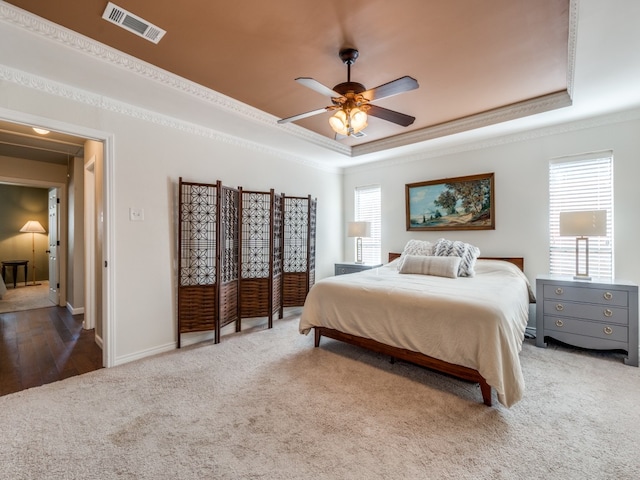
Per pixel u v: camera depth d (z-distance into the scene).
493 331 2.07
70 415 2.01
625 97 2.83
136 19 1.91
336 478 1.49
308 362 2.85
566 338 3.06
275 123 3.58
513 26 2.01
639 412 2.02
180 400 2.20
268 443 1.74
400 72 2.59
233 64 2.45
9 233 6.98
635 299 2.74
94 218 3.76
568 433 1.81
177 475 1.51
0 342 3.46
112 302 2.81
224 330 3.72
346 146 4.77
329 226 5.43
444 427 1.88
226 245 3.63
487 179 4.03
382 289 2.74
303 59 2.38
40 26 1.91
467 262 3.52
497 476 1.49
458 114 3.55
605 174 3.30
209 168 3.59
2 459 1.61
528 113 3.22
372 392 2.30
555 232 3.61
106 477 1.50
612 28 1.83
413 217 4.73
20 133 3.71
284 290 4.45
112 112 2.82
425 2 1.78
